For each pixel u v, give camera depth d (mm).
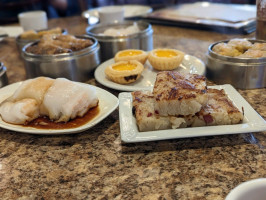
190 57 1385
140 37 1526
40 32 1756
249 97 1054
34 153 825
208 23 1859
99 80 1196
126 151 803
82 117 952
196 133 759
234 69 1100
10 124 930
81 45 1343
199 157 755
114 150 812
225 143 802
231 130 760
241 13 2018
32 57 1255
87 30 1679
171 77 896
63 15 3340
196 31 1940
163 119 807
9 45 2068
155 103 807
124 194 654
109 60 1395
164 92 815
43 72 1258
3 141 892
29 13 2221
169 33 1944
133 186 676
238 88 1129
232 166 714
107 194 658
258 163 717
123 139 757
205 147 792
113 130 909
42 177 727
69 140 873
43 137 898
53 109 922
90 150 820
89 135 891
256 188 476
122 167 742
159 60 1247
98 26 1791
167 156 770
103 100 1020
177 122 803
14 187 700
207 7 2297
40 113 972
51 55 1226
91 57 1311
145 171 721
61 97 919
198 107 784
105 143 847
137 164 749
